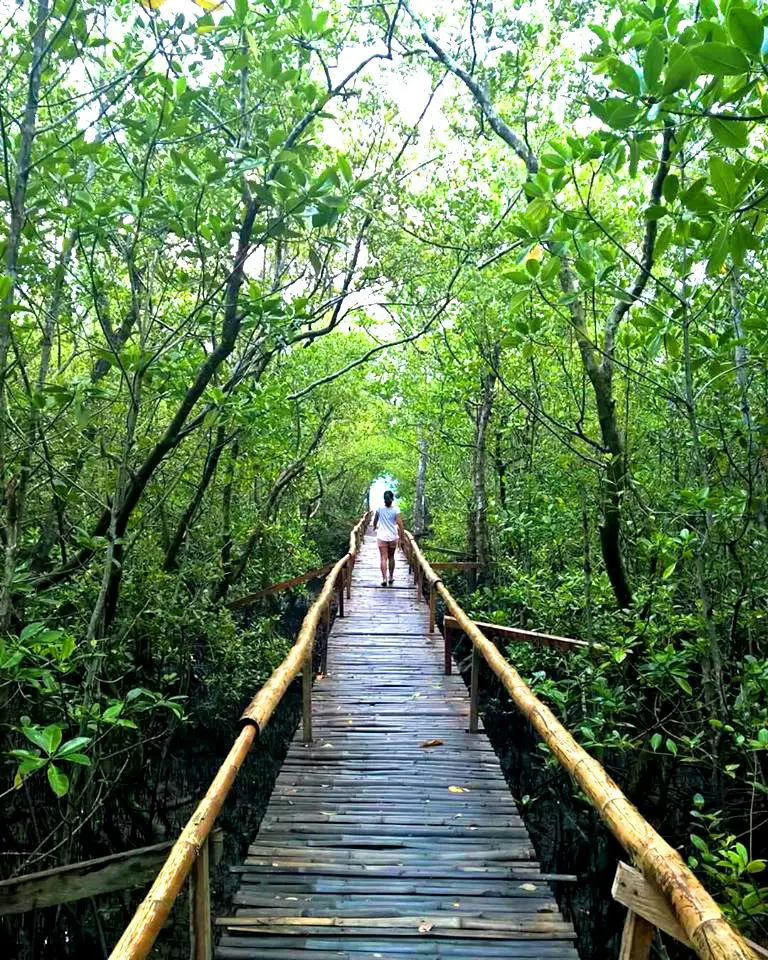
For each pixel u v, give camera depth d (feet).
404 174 24.06
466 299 24.71
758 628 18.81
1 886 10.53
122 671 21.03
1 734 16.03
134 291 15.74
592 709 19.77
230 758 9.93
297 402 36.58
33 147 15.08
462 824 14.39
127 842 21.25
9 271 12.96
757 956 5.18
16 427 14.46
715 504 14.34
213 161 13.79
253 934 10.85
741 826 17.43
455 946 10.62
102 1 13.89
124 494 18.25
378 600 39.86
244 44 14.87
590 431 24.93
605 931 18.53
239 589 37.63
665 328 14.10
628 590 18.94
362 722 20.15
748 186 9.64
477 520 38.75
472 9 19.53
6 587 13.66
